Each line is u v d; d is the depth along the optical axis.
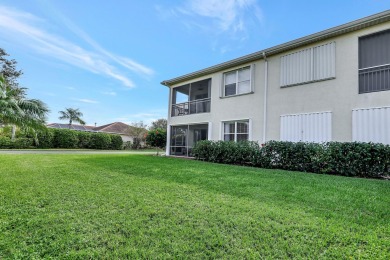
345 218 3.06
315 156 7.39
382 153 6.34
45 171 6.61
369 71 7.59
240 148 9.41
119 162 9.16
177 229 2.71
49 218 2.99
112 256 2.16
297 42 9.10
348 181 5.56
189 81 14.55
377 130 7.16
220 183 5.20
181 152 14.88
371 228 2.74
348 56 7.99
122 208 3.41
